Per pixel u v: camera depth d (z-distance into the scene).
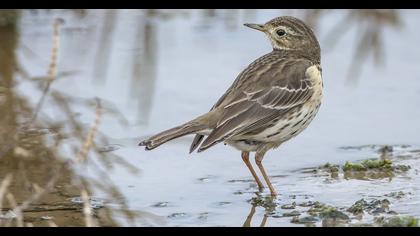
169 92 16.59
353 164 13.66
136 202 12.55
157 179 13.41
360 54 18.42
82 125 15.14
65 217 11.94
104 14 19.44
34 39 18.45
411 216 11.66
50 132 14.84
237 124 12.79
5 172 13.38
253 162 14.17
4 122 15.03
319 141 14.88
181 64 17.78
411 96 16.53
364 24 19.59
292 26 14.37
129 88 16.67
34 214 12.01
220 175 13.62
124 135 14.91
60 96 16.19
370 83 17.16
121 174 13.52
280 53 14.30
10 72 16.97
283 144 14.82
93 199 12.59
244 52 18.30
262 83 13.27
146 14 19.58
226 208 12.37
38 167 13.59
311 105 13.61
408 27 19.47
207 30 19.33
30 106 15.71
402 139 14.84
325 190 12.91
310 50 14.34
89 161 13.92
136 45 18.52
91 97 16.23
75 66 17.39
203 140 12.96
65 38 18.59
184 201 12.61
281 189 13.04
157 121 15.44
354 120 15.63
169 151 14.50
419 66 17.83
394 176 13.39
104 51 18.14
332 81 17.28
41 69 17.14
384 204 12.17
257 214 12.12
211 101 16.23
